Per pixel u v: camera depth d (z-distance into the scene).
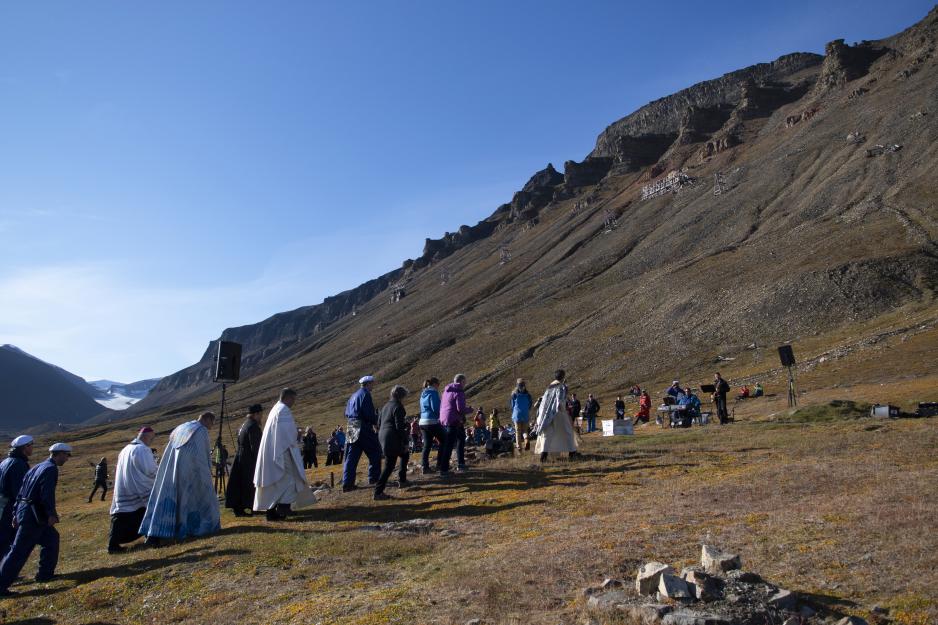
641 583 5.79
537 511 10.34
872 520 7.21
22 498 9.73
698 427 23.67
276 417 12.23
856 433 15.48
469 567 7.40
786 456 13.08
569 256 191.00
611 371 84.62
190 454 11.64
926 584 5.42
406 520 10.76
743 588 5.52
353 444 14.47
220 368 19.23
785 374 53.03
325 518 11.72
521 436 18.28
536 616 5.78
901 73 178.75
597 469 13.89
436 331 157.25
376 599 6.75
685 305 95.88
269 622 6.59
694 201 177.50
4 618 8.23
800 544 6.79
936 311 58.91
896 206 99.31
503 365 104.06
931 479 9.00
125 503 11.77
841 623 4.87
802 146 167.50
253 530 11.08
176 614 7.37
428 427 15.51
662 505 9.51
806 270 84.19
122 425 156.25
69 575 10.02
